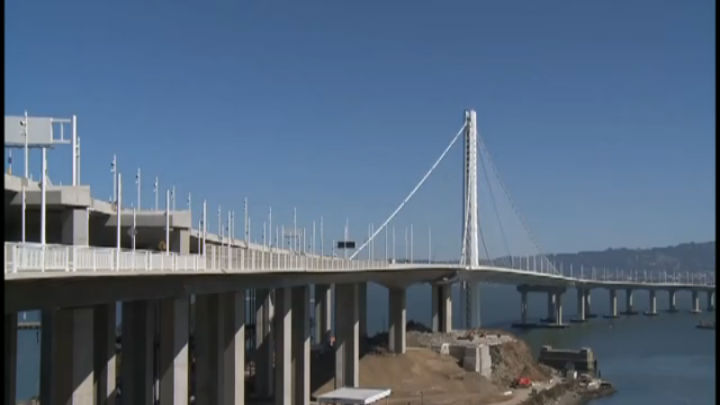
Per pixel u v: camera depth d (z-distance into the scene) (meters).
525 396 134.12
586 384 149.50
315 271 100.44
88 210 63.62
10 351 56.50
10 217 64.25
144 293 62.34
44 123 59.47
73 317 56.78
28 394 118.62
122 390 72.56
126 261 54.03
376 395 107.06
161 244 77.44
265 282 90.69
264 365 119.44
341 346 128.88
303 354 110.69
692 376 161.50
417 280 164.50
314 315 191.88
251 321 163.12
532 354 185.00
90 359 57.75
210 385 83.56
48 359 56.94
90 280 52.84
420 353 152.38
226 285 78.75
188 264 65.06
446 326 190.50
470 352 152.25
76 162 62.38
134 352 72.12
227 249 76.00
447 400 125.81
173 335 68.94
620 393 143.62
